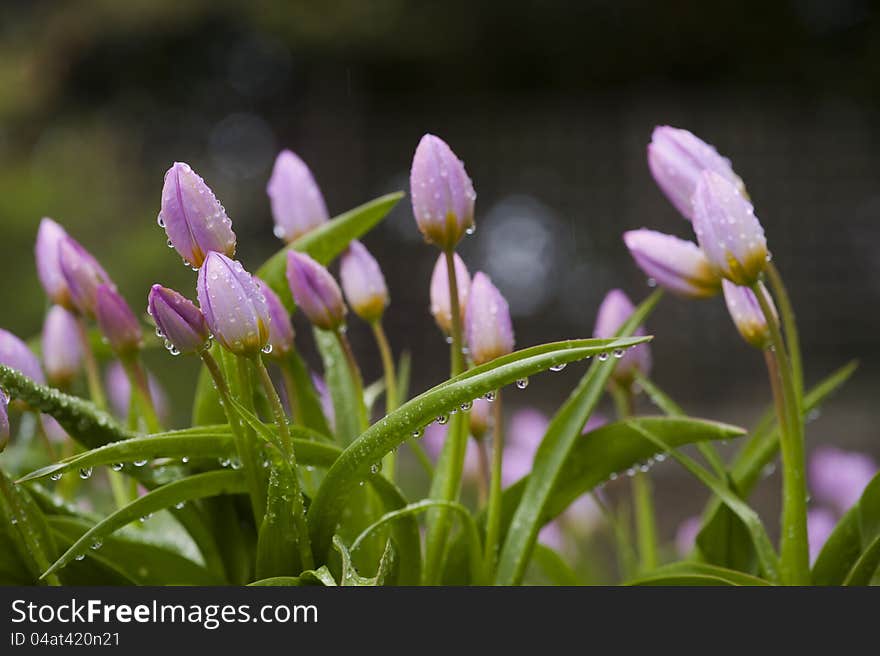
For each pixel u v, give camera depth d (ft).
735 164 42.50
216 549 5.71
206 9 50.31
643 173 43.42
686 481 20.06
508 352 5.67
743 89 54.54
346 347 5.78
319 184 45.03
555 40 54.24
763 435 5.95
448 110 49.03
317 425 5.85
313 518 5.47
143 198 30.37
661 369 38.81
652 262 5.84
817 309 41.70
